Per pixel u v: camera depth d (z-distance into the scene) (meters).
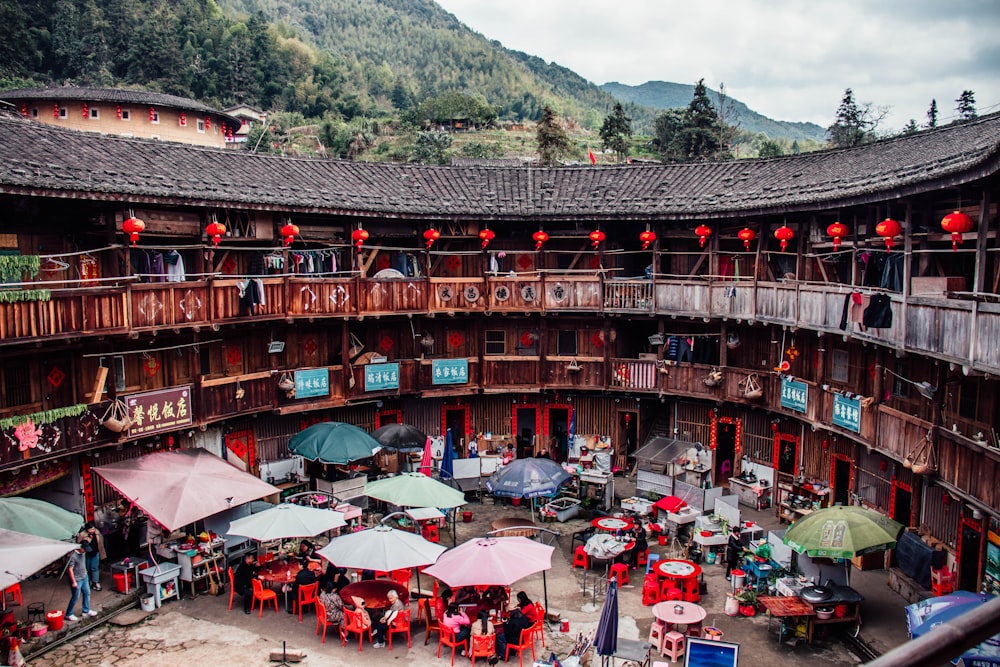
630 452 34.91
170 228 24.91
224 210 26.34
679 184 31.94
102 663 18.34
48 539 18.34
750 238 28.05
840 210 24.69
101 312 21.34
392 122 102.25
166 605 21.56
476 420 34.72
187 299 23.91
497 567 18.91
